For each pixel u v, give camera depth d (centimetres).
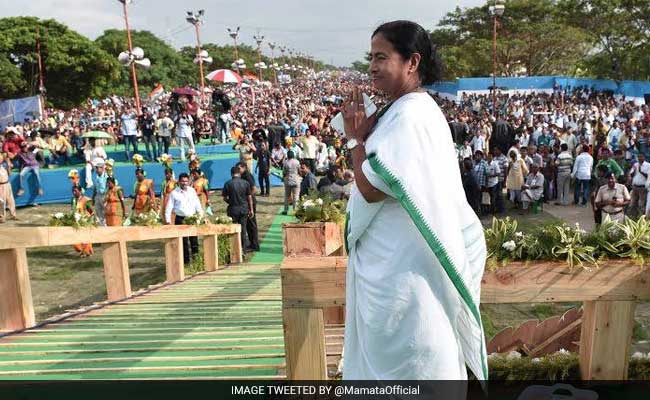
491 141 1948
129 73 6606
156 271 1096
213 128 2536
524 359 334
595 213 1107
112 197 1273
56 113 3778
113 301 666
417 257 200
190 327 482
